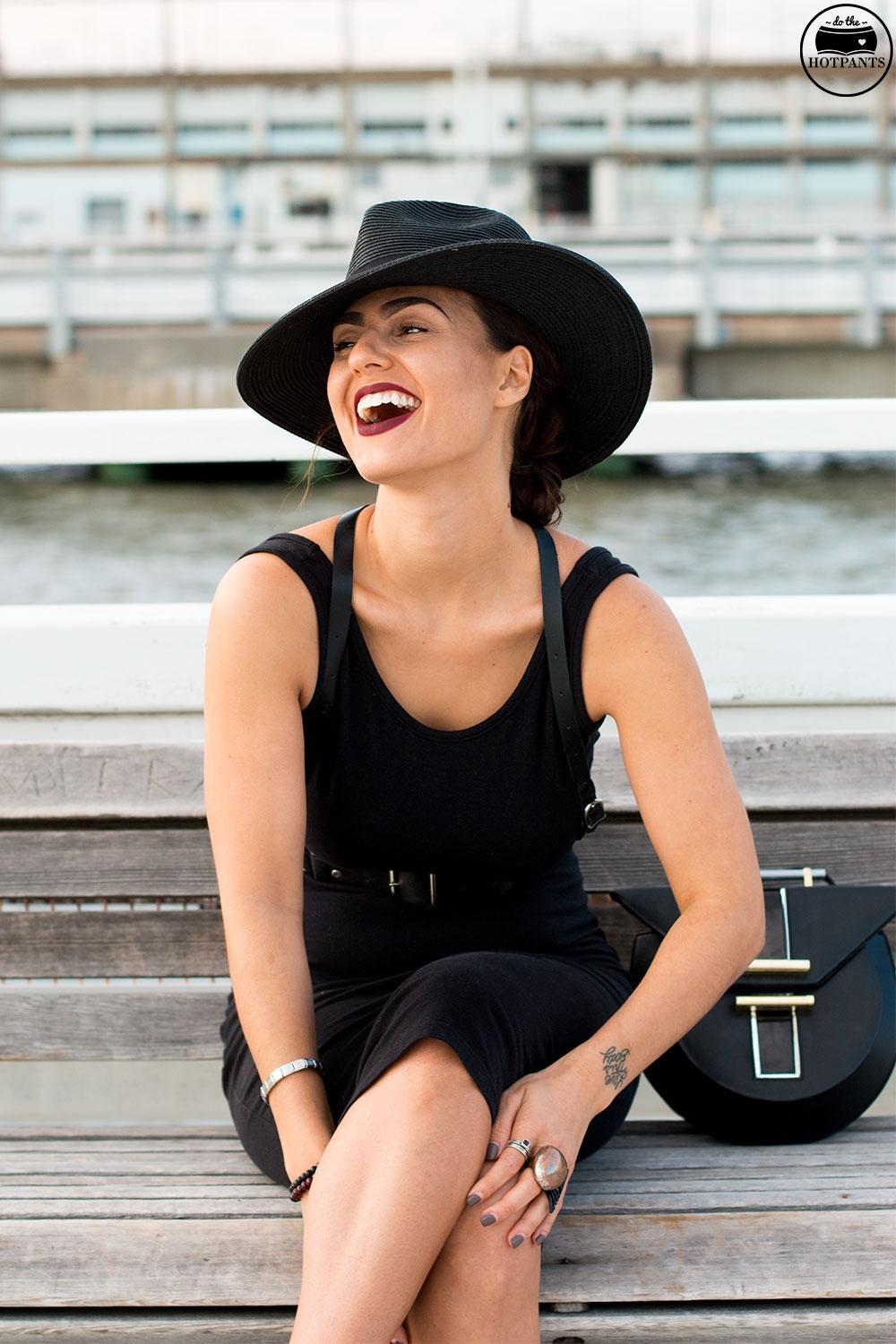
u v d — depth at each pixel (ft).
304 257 77.71
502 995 5.24
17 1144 6.15
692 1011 5.49
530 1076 5.16
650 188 188.03
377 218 5.65
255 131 189.57
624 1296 5.30
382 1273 4.53
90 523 50.29
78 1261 5.27
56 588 38.27
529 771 5.71
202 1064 8.64
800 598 8.32
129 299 73.36
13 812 6.98
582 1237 5.31
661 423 8.52
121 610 8.20
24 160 189.98
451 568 5.62
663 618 5.82
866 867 7.18
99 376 73.41
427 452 5.38
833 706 8.27
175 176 190.39
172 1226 5.27
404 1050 4.93
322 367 6.16
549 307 5.63
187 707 8.07
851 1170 5.76
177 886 6.93
